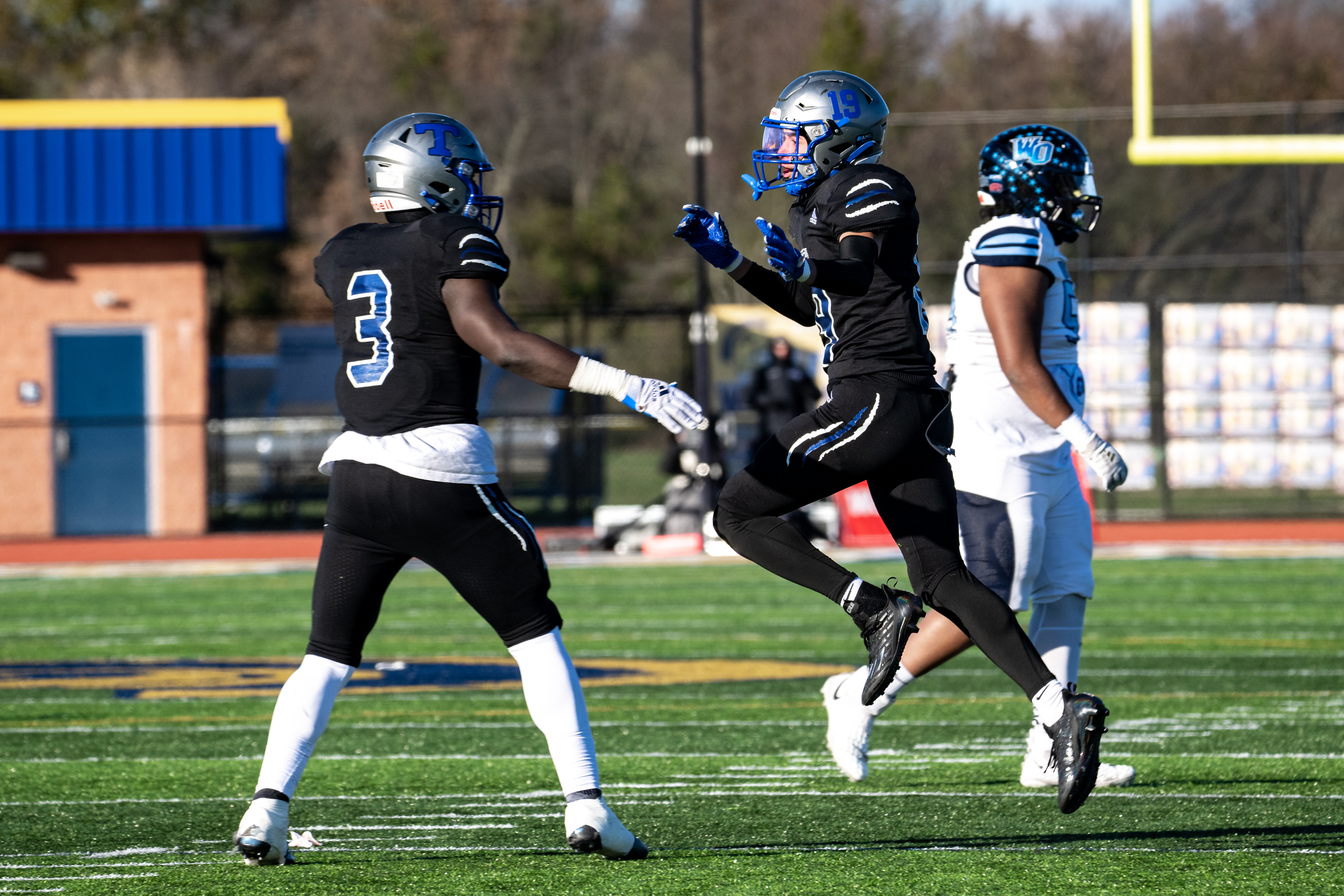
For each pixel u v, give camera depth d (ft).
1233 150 188.75
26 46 548.72
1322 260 226.58
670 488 176.45
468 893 39.32
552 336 254.06
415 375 41.45
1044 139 52.19
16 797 56.18
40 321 207.51
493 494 41.96
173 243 209.36
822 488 45.55
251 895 39.63
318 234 523.29
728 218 499.92
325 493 245.86
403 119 43.70
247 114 205.98
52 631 111.34
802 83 46.47
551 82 559.79
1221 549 165.48
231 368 266.98
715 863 42.70
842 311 44.93
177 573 157.28
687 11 564.71
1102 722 41.60
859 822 50.49
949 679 85.20
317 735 43.11
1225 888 39.45
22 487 203.92
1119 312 214.07
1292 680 83.05
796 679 86.94
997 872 41.19
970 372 54.03
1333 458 210.38
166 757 64.54
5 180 202.90
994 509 53.16
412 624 112.68
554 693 42.32
